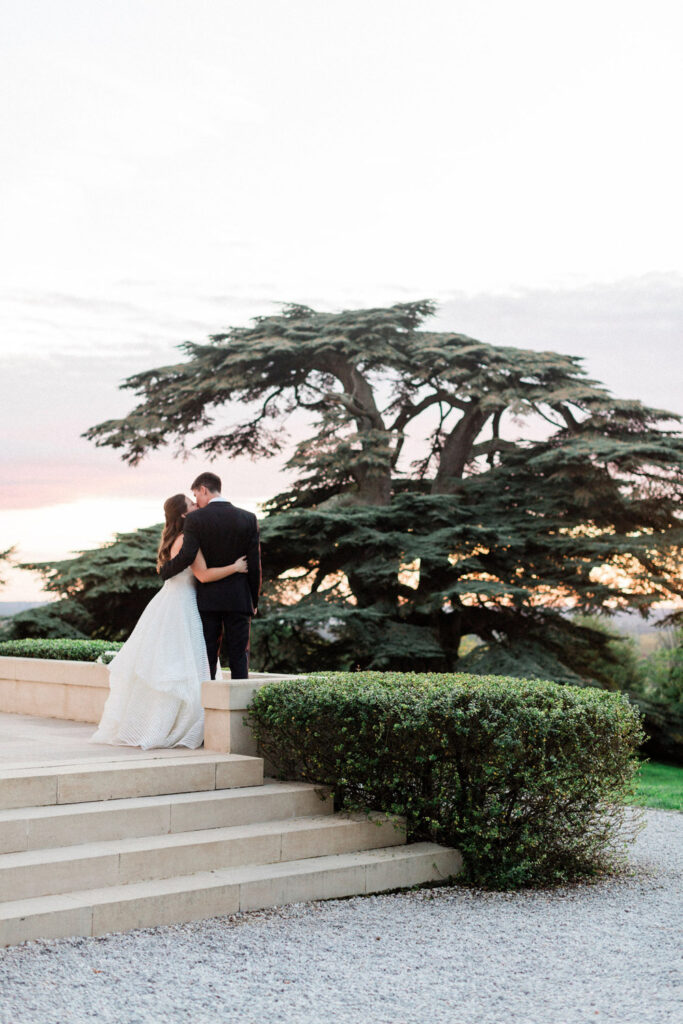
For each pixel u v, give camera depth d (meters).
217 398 25.50
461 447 25.53
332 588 23.69
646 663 26.02
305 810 6.88
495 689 6.79
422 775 6.93
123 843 5.82
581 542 22.48
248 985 4.47
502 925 5.67
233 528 7.51
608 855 7.65
